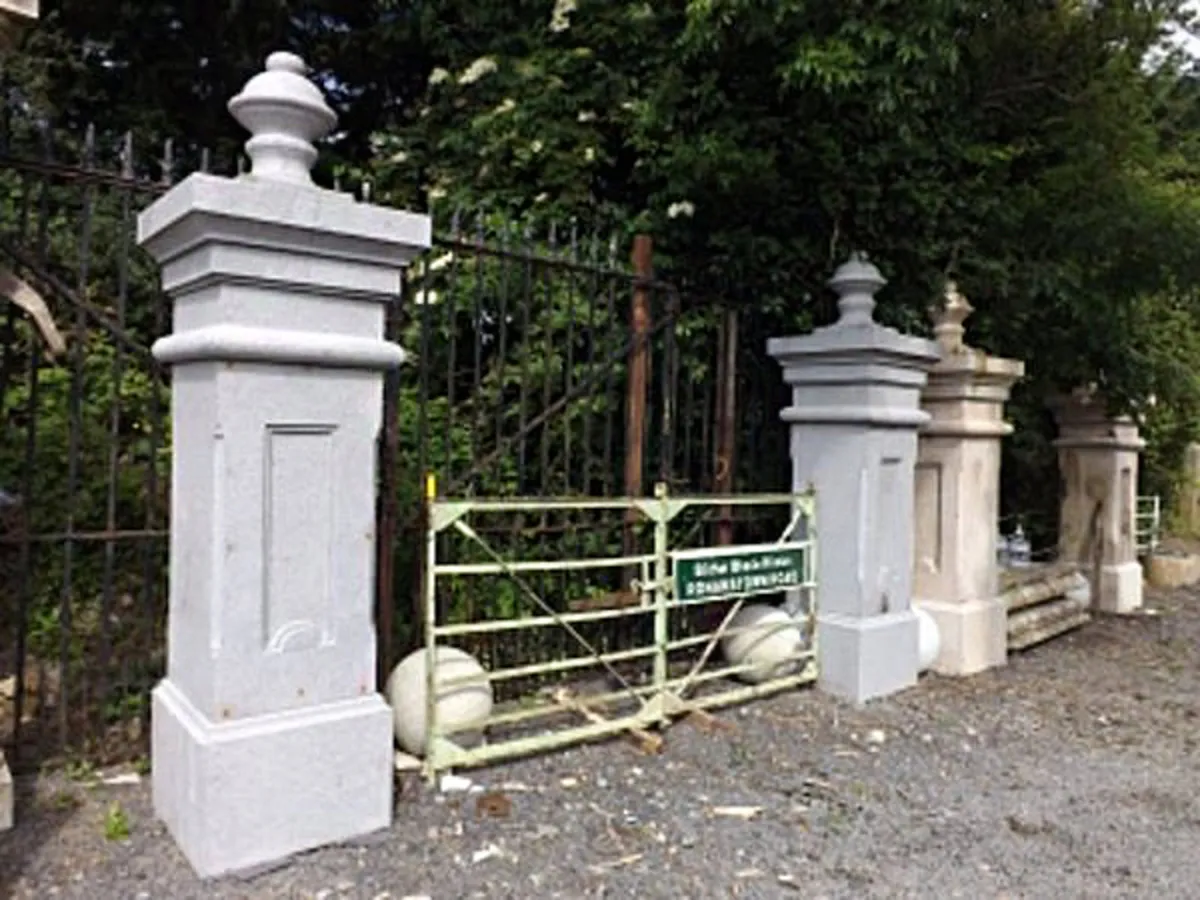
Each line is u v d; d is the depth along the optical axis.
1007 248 6.16
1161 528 10.23
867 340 4.50
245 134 7.61
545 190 5.53
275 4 7.03
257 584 2.68
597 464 5.09
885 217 5.66
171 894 2.48
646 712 3.97
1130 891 2.73
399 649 4.19
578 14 5.60
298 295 2.72
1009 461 8.03
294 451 2.75
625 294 4.98
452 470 4.38
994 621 5.45
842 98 4.71
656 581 3.97
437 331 5.02
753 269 5.53
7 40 2.62
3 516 4.36
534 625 3.83
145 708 3.65
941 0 4.27
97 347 4.97
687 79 5.11
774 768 3.64
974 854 2.95
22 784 3.16
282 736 2.68
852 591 4.63
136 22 7.02
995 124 6.42
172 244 2.79
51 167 3.16
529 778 3.42
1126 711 4.64
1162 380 7.23
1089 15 6.26
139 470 4.75
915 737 4.08
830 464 4.73
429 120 6.17
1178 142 8.39
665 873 2.74
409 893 2.54
